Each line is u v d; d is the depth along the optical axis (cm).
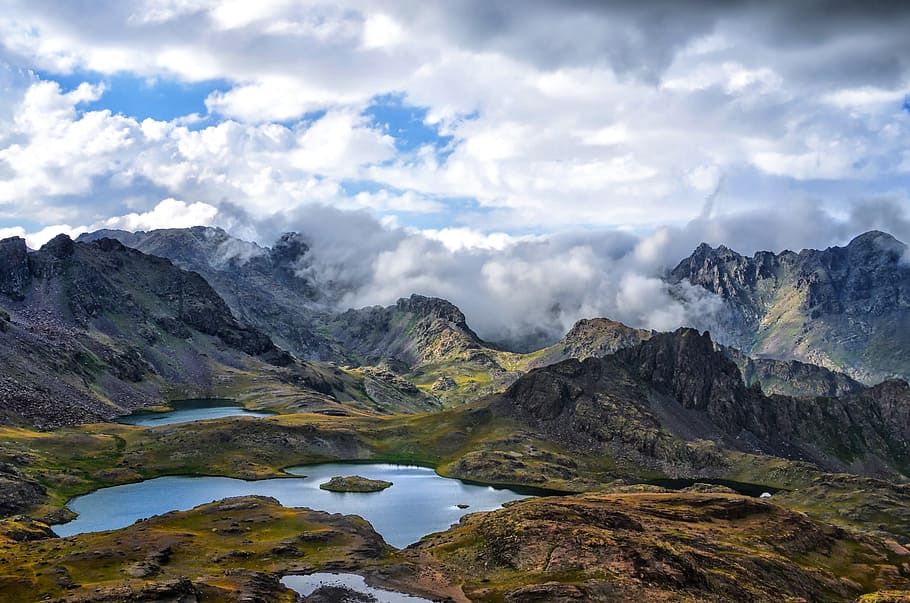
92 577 18562
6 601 16250
